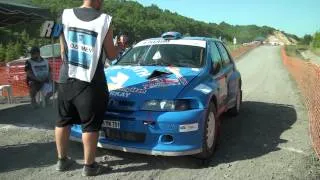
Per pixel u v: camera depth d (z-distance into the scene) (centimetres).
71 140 546
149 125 481
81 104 448
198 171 491
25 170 480
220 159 540
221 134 671
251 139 646
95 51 441
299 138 662
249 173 491
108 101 471
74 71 445
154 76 543
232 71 749
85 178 458
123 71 570
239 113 857
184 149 481
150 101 489
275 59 3681
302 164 532
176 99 489
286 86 1450
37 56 897
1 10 755
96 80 448
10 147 569
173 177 468
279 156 562
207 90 530
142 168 493
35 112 845
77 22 444
